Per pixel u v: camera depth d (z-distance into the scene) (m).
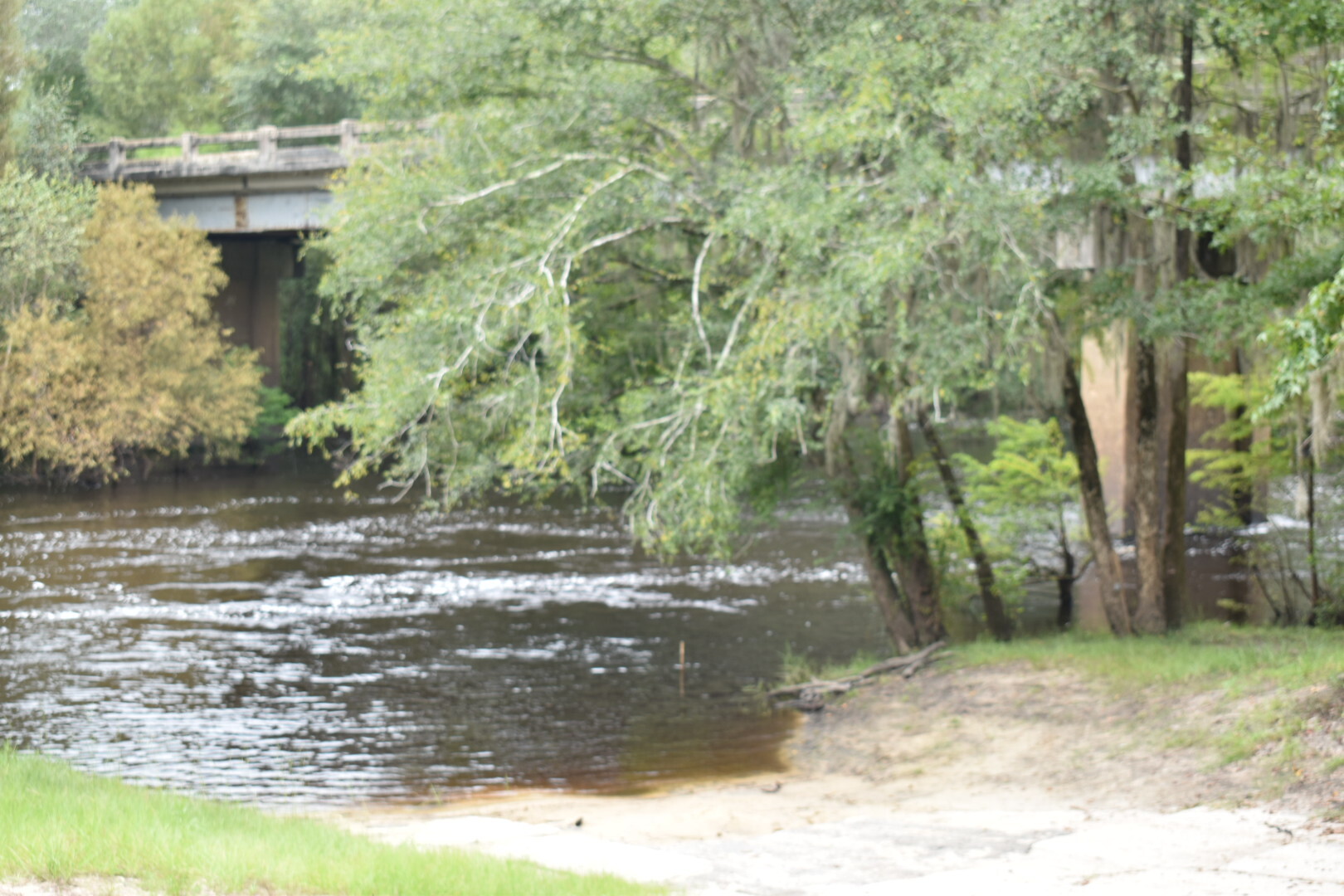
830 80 13.73
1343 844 8.05
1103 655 16.03
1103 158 14.59
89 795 8.34
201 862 6.16
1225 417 31.05
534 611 23.67
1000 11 13.94
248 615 23.27
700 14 15.04
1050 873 7.48
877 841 8.85
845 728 15.27
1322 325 8.69
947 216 12.95
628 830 10.45
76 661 19.34
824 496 19.30
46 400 43.09
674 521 14.62
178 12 69.12
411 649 20.45
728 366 14.31
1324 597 20.27
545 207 15.79
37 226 41.41
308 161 42.88
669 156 15.84
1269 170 12.69
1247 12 12.30
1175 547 19.95
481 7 15.10
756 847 8.76
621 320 17.75
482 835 9.72
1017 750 13.13
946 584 20.42
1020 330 13.37
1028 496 22.19
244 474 51.84
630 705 16.84
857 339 14.25
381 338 16.77
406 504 41.12
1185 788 10.57
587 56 15.55
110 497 43.06
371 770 13.75
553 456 14.70
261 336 59.34
